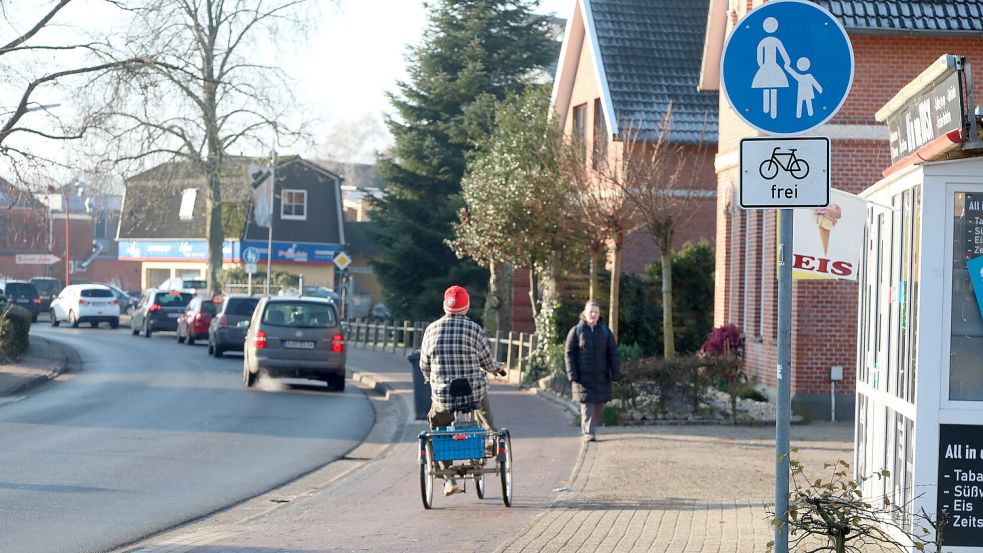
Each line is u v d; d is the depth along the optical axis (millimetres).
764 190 6430
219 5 46156
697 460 14125
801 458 14305
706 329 30641
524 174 26484
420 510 11219
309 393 24609
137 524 10609
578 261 27484
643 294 30453
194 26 43125
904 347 8125
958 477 7492
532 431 17344
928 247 7531
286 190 72688
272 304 25203
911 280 7953
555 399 21797
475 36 45875
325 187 73688
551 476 13164
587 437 16062
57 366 29344
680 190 30734
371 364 33094
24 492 12008
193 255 77625
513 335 28234
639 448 15258
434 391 11586
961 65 7043
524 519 10453
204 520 11102
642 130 30125
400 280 45344
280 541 9477
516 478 13148
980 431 7496
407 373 29391
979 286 7492
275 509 11547
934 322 7520
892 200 8656
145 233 80938
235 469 14164
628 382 18266
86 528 10328
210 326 36219
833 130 19281
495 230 26625
